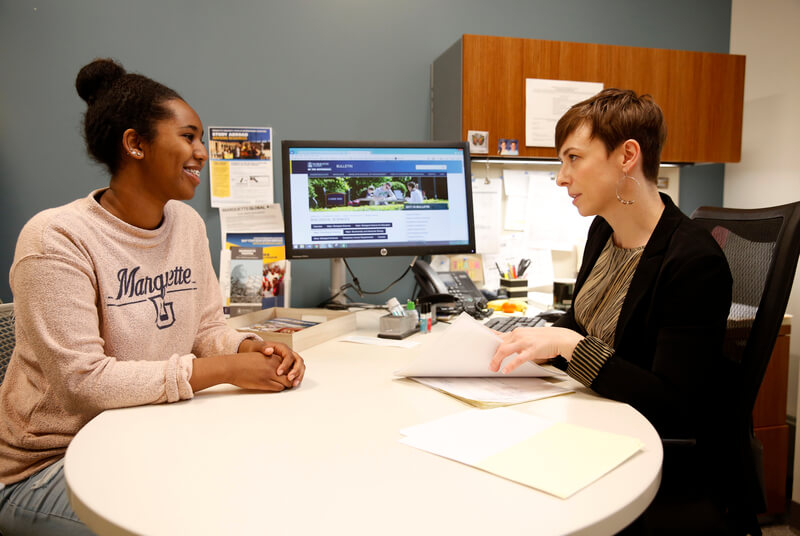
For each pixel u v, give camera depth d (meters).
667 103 1.81
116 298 0.88
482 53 1.65
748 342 0.91
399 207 1.45
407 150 1.45
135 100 0.88
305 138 1.81
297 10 1.77
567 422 0.70
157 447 0.61
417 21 1.86
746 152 2.15
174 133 0.91
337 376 0.91
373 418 0.71
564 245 2.00
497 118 1.68
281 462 0.57
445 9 1.88
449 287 1.67
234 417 0.71
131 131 0.88
